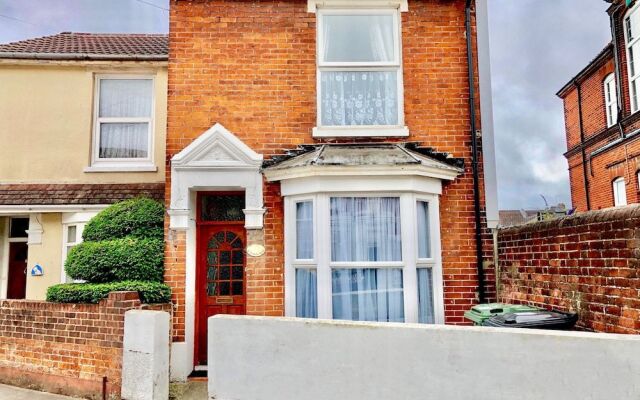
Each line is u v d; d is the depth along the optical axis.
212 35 6.80
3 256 9.46
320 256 5.92
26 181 8.90
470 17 6.82
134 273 6.24
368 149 6.28
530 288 5.54
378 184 5.99
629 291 3.87
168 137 6.61
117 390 5.41
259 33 6.81
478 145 6.60
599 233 4.28
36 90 9.16
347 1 6.82
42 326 6.07
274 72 6.75
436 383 3.89
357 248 6.04
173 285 6.27
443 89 6.73
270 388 4.47
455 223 6.44
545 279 5.20
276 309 6.28
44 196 8.52
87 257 6.22
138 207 6.92
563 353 3.49
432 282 6.24
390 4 6.86
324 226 5.96
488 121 6.68
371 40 6.96
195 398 5.52
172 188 6.40
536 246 5.40
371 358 4.14
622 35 14.56
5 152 8.96
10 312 6.38
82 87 9.20
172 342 6.17
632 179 14.19
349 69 6.86
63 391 5.77
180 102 6.67
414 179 6.00
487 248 6.43
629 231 3.88
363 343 4.19
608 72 16.12
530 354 3.60
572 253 4.70
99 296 5.70
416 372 3.97
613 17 14.79
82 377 5.67
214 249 6.92
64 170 8.95
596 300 4.31
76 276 6.29
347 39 6.96
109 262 6.18
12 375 6.21
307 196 6.14
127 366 5.28
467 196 6.50
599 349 3.39
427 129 6.66
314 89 6.73
